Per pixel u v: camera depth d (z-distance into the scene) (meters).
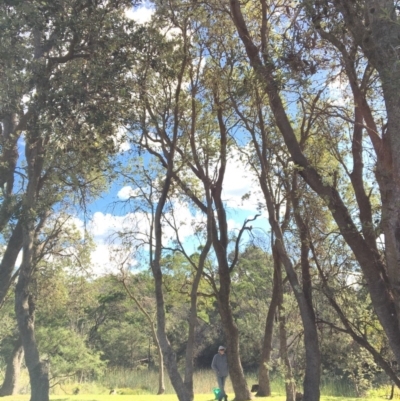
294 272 10.70
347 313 11.44
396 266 7.72
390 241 7.80
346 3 7.99
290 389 13.17
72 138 10.55
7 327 27.23
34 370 13.23
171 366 10.52
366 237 9.21
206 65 13.29
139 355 43.69
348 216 9.52
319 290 11.05
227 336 16.25
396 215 7.41
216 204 16.28
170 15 11.42
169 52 11.05
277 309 16.91
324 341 12.22
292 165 10.80
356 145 10.22
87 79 9.91
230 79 11.91
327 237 11.66
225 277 16.38
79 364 25.78
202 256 13.73
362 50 8.27
